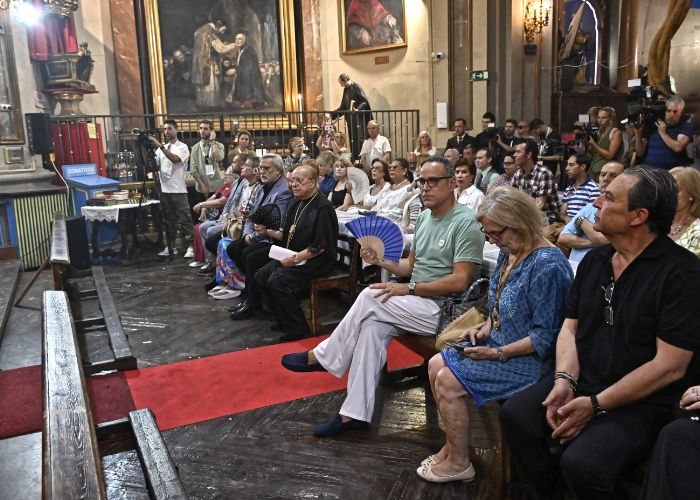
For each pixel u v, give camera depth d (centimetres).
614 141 598
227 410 332
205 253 706
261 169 534
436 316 306
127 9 1100
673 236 283
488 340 257
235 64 1197
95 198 784
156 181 767
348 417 300
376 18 1172
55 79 905
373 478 263
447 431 254
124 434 292
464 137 908
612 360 198
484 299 295
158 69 1148
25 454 287
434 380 255
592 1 1278
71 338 237
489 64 1059
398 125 1175
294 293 449
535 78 1069
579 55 1279
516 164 531
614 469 182
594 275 210
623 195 192
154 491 202
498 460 274
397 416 320
